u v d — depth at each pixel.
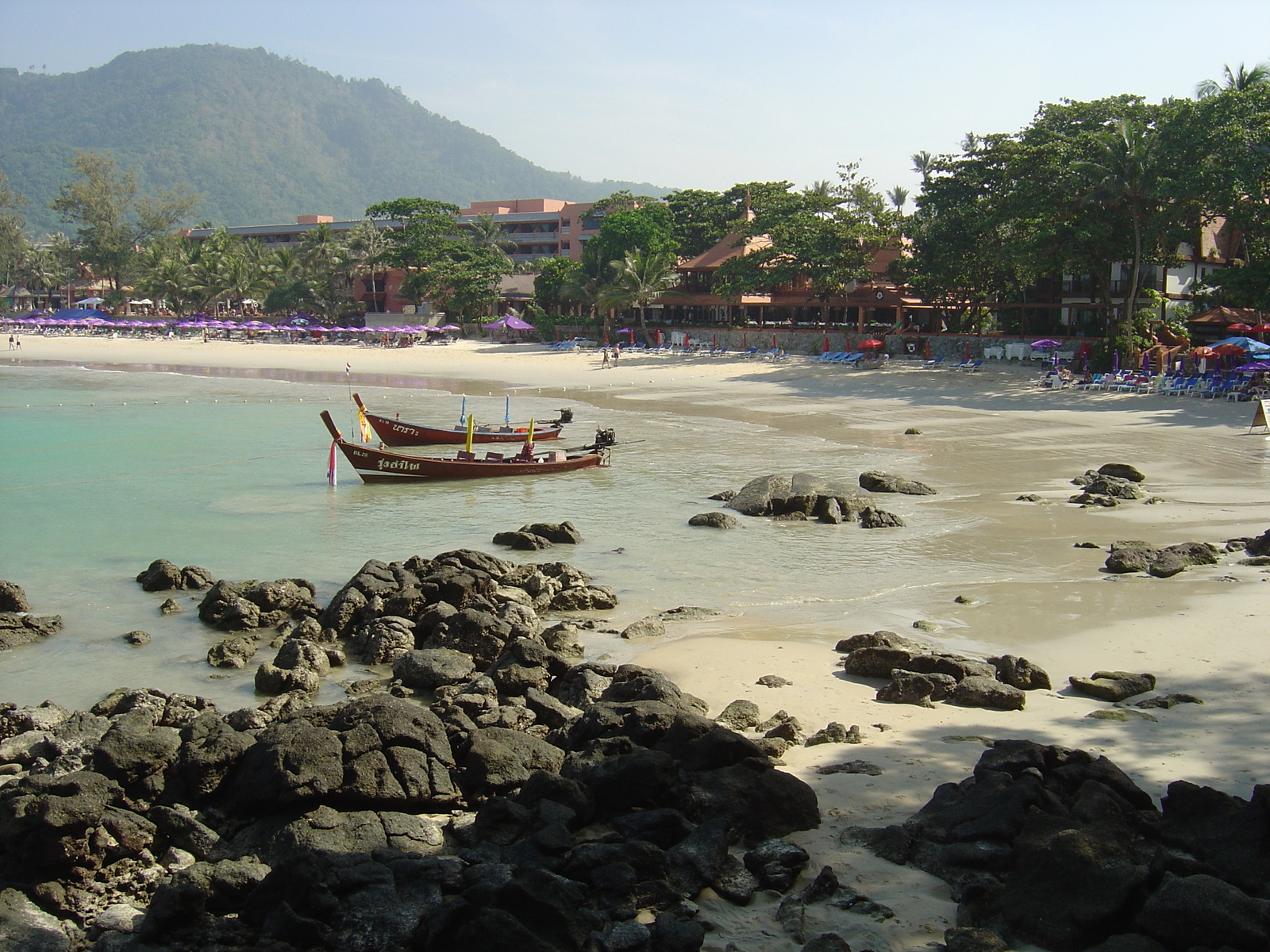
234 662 16.05
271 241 168.25
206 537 25.45
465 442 42.09
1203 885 7.23
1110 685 13.36
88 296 159.38
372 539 25.39
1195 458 36.28
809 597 19.64
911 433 44.38
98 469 35.56
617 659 15.89
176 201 158.88
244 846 9.40
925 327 81.56
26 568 22.22
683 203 100.94
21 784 10.11
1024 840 8.23
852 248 76.69
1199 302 60.03
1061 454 38.06
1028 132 63.00
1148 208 54.50
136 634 17.30
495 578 20.12
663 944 7.48
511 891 7.54
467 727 11.62
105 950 7.86
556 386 67.56
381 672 15.89
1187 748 11.28
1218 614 17.12
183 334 121.31
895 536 25.02
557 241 136.00
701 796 9.54
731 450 40.53
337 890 8.26
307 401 59.16
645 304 92.38
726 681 14.45
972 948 7.25
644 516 28.05
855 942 7.56
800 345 79.94
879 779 10.64
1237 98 49.97
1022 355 65.94
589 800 9.59
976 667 14.04
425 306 118.25
